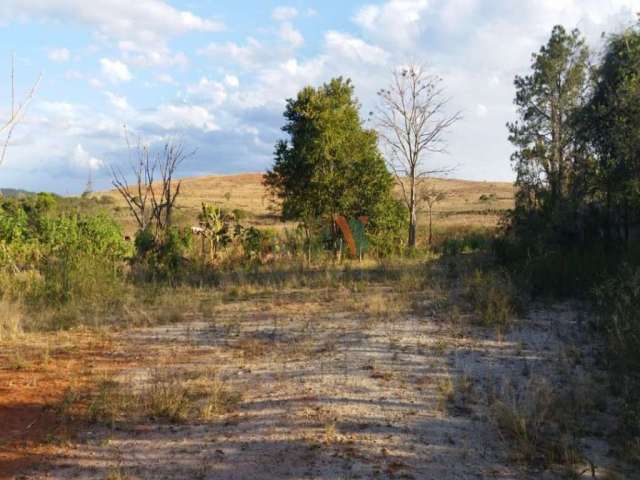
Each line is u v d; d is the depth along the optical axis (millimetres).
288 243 19766
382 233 23031
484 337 8180
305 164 22906
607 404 5730
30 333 9031
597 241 12367
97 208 21062
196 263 16406
